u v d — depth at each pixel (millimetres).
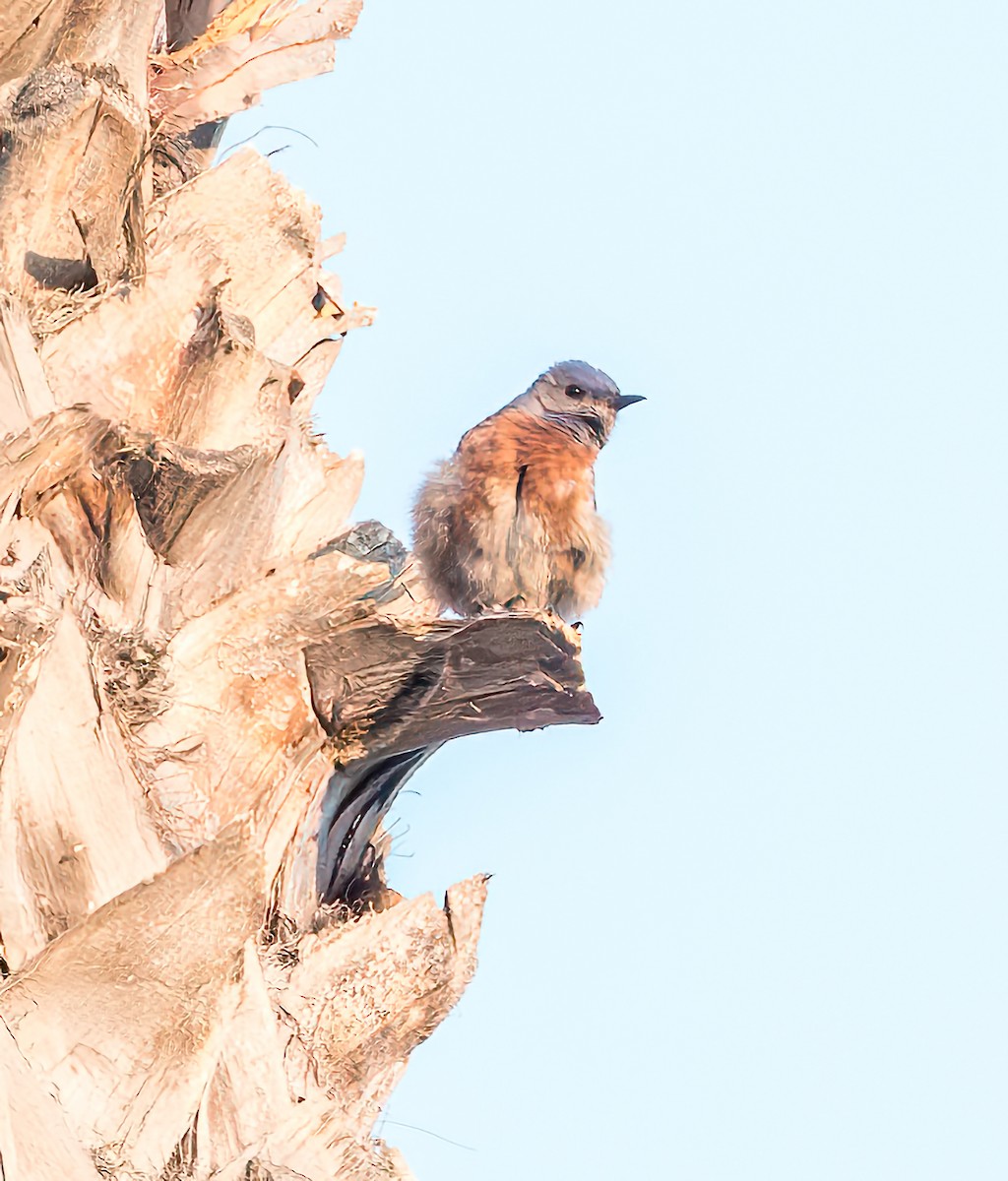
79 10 13016
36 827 9328
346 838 12375
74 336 11992
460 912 11812
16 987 8531
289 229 13734
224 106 15359
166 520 11375
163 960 8711
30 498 10625
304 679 11234
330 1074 10781
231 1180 8727
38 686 9562
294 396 12875
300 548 12555
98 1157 8227
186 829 10383
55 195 12352
